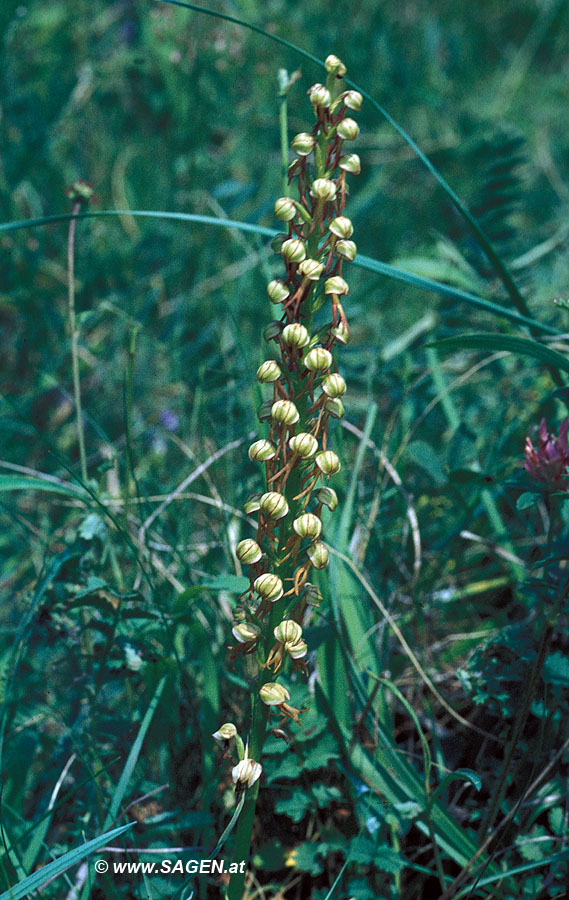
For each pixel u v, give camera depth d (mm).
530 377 659
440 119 1142
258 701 386
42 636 474
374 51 1114
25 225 459
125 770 441
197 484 623
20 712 516
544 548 530
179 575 557
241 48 967
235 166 998
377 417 692
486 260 740
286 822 491
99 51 1038
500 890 448
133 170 988
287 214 357
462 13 1396
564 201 1061
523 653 451
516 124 1195
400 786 464
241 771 374
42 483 446
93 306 758
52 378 698
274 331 363
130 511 600
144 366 779
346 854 459
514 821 449
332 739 467
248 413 655
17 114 886
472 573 593
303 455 359
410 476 637
